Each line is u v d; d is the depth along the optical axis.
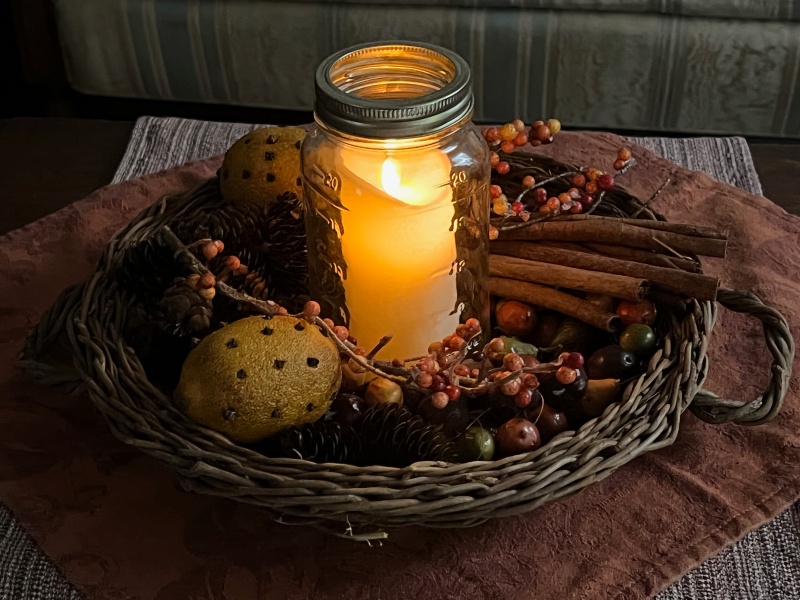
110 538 0.43
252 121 1.27
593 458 0.40
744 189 0.68
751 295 0.48
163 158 0.72
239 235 0.50
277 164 0.54
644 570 0.41
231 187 0.55
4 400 0.51
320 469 0.39
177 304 0.44
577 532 0.43
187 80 1.19
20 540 0.43
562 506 0.44
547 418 0.43
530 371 0.43
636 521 0.43
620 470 0.46
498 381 0.42
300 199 0.54
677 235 0.51
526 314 0.52
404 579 0.41
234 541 0.43
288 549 0.42
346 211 0.46
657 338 0.50
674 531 0.42
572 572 0.41
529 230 0.54
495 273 0.53
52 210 0.67
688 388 0.44
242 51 1.15
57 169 0.71
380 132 0.40
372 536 0.38
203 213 0.55
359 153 0.44
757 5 1.03
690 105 1.12
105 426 0.49
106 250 0.52
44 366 0.48
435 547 0.42
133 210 0.65
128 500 0.45
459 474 0.39
